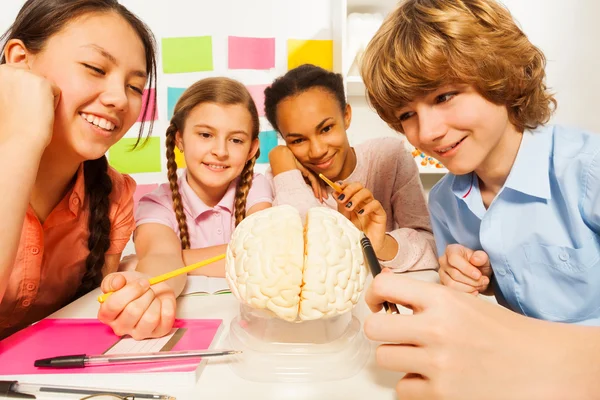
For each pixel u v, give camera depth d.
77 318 0.56
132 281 0.50
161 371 0.39
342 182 1.08
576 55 1.47
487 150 0.62
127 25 0.66
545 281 0.66
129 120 0.70
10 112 0.53
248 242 0.45
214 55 1.44
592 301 0.63
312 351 0.42
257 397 0.37
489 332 0.32
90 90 0.62
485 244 0.68
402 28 0.63
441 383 0.31
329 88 1.04
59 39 0.61
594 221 0.58
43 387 0.38
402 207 1.13
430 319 0.32
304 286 0.43
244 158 1.00
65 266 0.80
